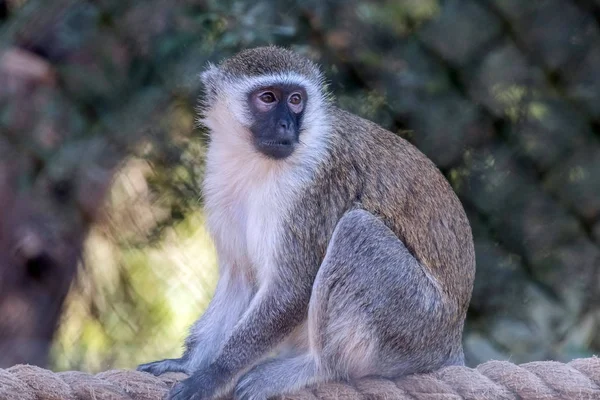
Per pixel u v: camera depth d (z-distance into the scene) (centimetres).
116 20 1315
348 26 1279
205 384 941
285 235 1012
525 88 1277
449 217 1033
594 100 1274
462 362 1042
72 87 1330
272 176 1023
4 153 1341
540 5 1273
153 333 1391
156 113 1316
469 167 1279
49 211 1373
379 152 1035
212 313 1047
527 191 1281
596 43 1272
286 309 996
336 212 1013
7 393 857
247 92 1041
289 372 950
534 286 1284
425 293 988
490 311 1284
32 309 1414
